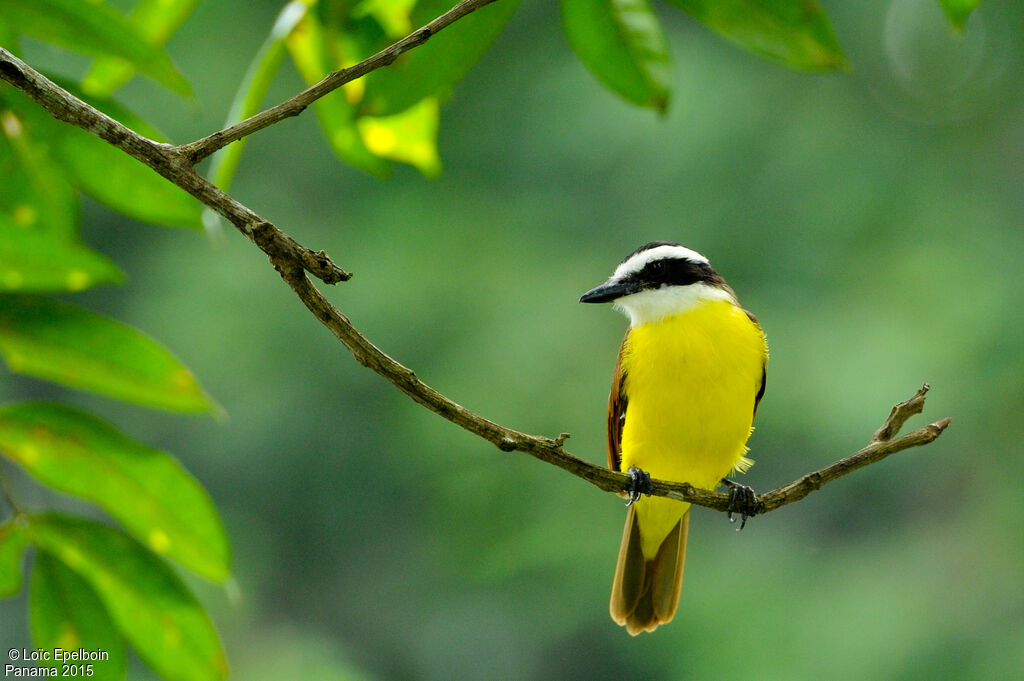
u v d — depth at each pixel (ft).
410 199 57.93
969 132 52.85
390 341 54.13
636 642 53.72
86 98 14.46
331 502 59.21
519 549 51.55
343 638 60.85
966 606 44.78
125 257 58.90
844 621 46.03
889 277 48.78
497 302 53.16
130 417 58.23
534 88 57.57
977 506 46.52
